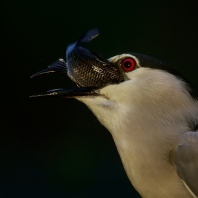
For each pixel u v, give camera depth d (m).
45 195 7.15
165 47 8.05
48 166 7.66
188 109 4.90
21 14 7.93
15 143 7.84
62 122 7.79
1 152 7.77
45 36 7.86
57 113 7.81
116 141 4.91
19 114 7.84
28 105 7.81
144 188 4.89
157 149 4.89
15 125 7.84
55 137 7.80
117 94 4.91
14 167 7.68
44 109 7.82
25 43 7.85
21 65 7.80
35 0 7.92
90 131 7.73
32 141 7.84
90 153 7.63
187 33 8.16
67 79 7.39
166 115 4.90
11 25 7.90
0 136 7.81
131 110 4.90
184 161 4.88
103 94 4.91
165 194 4.89
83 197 7.09
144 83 4.91
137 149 4.89
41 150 7.78
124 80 4.91
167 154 4.89
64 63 4.98
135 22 7.92
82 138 7.73
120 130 4.90
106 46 7.73
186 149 4.88
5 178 7.53
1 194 7.16
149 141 4.89
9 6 7.91
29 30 7.89
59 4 7.91
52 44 7.82
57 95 4.93
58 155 7.73
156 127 4.89
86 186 7.27
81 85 4.93
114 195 7.04
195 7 8.20
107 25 7.86
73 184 7.32
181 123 4.89
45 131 7.82
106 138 7.66
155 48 8.00
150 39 7.99
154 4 8.07
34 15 7.91
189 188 4.88
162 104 4.90
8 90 7.81
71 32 7.85
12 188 7.29
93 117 7.73
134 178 4.90
